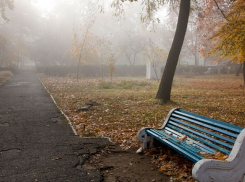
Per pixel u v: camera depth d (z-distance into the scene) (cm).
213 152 386
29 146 557
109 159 493
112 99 1332
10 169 432
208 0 2078
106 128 747
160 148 532
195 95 1553
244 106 1133
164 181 397
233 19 1256
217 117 904
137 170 441
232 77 3822
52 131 686
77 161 473
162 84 1234
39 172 421
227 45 1287
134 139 623
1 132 673
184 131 485
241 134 335
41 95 1518
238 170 322
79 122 806
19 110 1004
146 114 937
